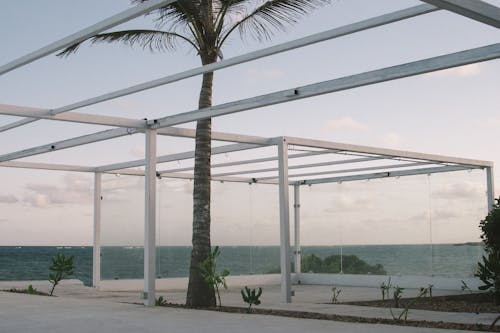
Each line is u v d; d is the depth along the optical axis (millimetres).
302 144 12820
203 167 11180
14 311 9727
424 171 17766
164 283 17781
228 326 7961
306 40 7305
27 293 14570
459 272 16656
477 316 9633
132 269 17891
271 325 8070
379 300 13242
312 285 19688
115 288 17297
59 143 13406
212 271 10836
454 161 15664
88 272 54594
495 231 12344
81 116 10727
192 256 11070
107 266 17328
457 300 12938
